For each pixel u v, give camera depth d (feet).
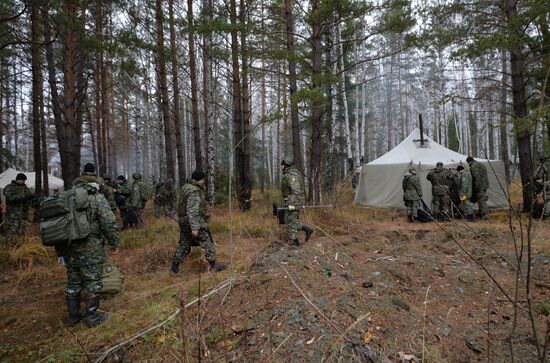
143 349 9.41
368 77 94.53
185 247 15.83
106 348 9.70
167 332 9.96
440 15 26.94
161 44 32.86
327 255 15.12
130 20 31.48
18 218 23.36
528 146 24.95
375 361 7.81
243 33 29.22
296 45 36.52
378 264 15.42
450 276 14.46
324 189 31.48
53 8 22.43
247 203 33.14
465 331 10.02
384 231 23.54
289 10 29.73
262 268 13.17
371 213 33.30
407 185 29.07
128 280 15.49
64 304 13.50
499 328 10.21
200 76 56.90
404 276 14.01
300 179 18.51
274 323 9.35
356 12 25.43
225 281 12.90
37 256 18.79
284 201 18.67
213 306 11.05
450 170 29.37
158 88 43.11
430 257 16.96
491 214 29.94
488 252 17.38
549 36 21.79
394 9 26.99
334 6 25.03
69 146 28.48
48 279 16.51
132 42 30.04
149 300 12.73
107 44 27.55
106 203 11.69
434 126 102.22
